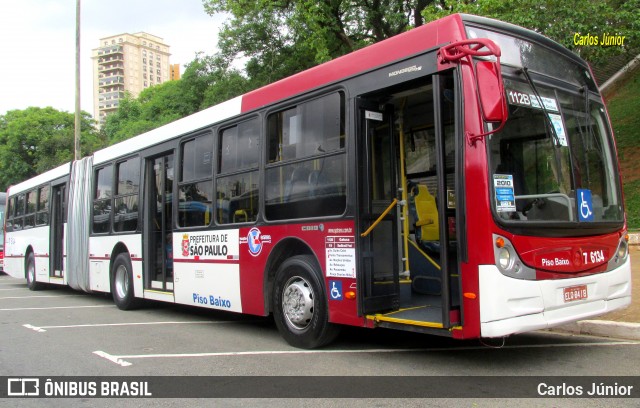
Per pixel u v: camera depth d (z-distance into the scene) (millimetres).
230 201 7504
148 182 9641
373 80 5527
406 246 6504
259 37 20172
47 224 13906
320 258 5988
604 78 20438
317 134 6164
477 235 4574
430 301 6262
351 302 5590
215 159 7848
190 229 8242
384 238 5816
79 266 11938
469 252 4613
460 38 4797
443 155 4832
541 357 5574
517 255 4613
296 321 6324
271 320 8727
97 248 11211
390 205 5875
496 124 4738
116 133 34875
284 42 20359
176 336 7539
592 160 5551
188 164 8516
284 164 6590
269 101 6914
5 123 43781
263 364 5730
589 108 5734
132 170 10109
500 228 4566
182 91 28984
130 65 144000
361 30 20031
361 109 5699
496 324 4465
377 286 5660
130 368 5848
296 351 6258
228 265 7434
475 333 4539
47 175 14164
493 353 5832
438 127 4859
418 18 18734
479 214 4570
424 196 6844
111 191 10820
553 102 5332
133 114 39094
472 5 10570
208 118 8078
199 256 8031
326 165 6000
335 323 6031
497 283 4492
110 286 10641
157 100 31438
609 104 19578
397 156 6578
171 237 9000
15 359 6500
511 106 4930
